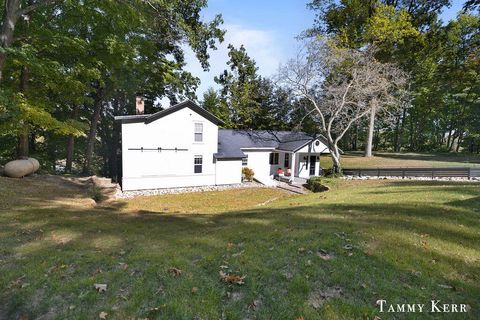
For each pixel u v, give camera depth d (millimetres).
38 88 14594
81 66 13812
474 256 4484
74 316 3078
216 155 20109
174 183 18906
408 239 5109
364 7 24609
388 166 23031
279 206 10227
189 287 3531
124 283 3689
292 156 21734
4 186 11172
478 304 3275
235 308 3152
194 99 25891
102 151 28750
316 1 26359
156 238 5723
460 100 36594
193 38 19328
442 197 8930
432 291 3535
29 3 12609
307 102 23125
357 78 19109
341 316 3006
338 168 20109
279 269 4004
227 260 4312
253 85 31922
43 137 25188
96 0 12750
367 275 3859
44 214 7453
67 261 4402
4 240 5285
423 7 24719
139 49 18125
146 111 27625
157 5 16062
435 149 46031
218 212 10188
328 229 5656
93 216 7797
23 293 3504
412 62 25906
